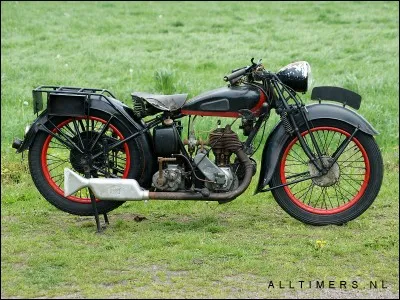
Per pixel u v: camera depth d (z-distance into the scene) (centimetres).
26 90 1447
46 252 707
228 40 1962
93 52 1805
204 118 1101
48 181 780
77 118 771
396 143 1115
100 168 773
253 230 769
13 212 830
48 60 1727
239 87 769
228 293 616
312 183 805
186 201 860
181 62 1702
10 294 615
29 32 2062
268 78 767
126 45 1914
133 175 766
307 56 1747
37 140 777
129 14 2405
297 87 773
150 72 1605
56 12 2405
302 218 779
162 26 2169
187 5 2578
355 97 778
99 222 765
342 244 722
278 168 775
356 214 779
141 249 712
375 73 1589
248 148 773
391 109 1301
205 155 752
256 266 669
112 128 766
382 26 2119
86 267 669
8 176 951
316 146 772
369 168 776
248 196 875
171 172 750
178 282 636
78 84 1502
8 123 1172
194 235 745
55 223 797
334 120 768
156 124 771
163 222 793
